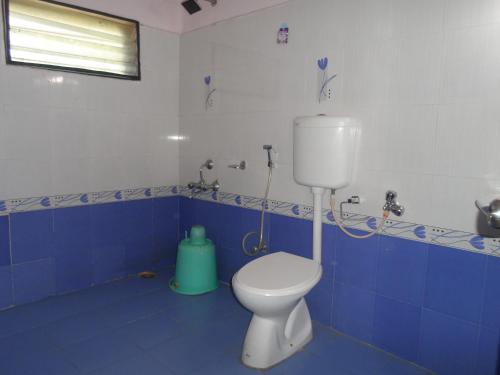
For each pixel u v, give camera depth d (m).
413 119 1.80
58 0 2.38
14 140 2.29
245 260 2.66
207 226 2.92
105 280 2.80
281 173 2.37
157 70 2.89
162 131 2.98
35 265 2.46
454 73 1.67
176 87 3.02
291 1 2.21
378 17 1.87
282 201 2.38
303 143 2.01
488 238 1.63
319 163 1.97
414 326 1.88
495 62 1.56
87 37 2.53
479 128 1.62
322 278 2.21
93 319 2.27
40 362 1.85
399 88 1.83
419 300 1.86
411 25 1.77
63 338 2.06
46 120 2.40
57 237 2.53
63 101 2.46
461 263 1.71
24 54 2.29
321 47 2.10
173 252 3.18
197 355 1.94
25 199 2.37
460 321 1.74
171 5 2.90
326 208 2.16
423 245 1.82
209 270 2.66
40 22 2.33
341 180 1.95
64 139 2.49
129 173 2.83
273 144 2.39
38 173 2.40
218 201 2.81
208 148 2.84
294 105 2.26
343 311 2.14
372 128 1.93
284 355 1.92
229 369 1.84
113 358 1.90
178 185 3.13
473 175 1.65
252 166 2.54
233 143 2.65
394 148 1.87
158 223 3.05
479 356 1.70
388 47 1.85
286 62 2.27
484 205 1.57
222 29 2.63
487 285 1.65
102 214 2.72
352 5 1.96
